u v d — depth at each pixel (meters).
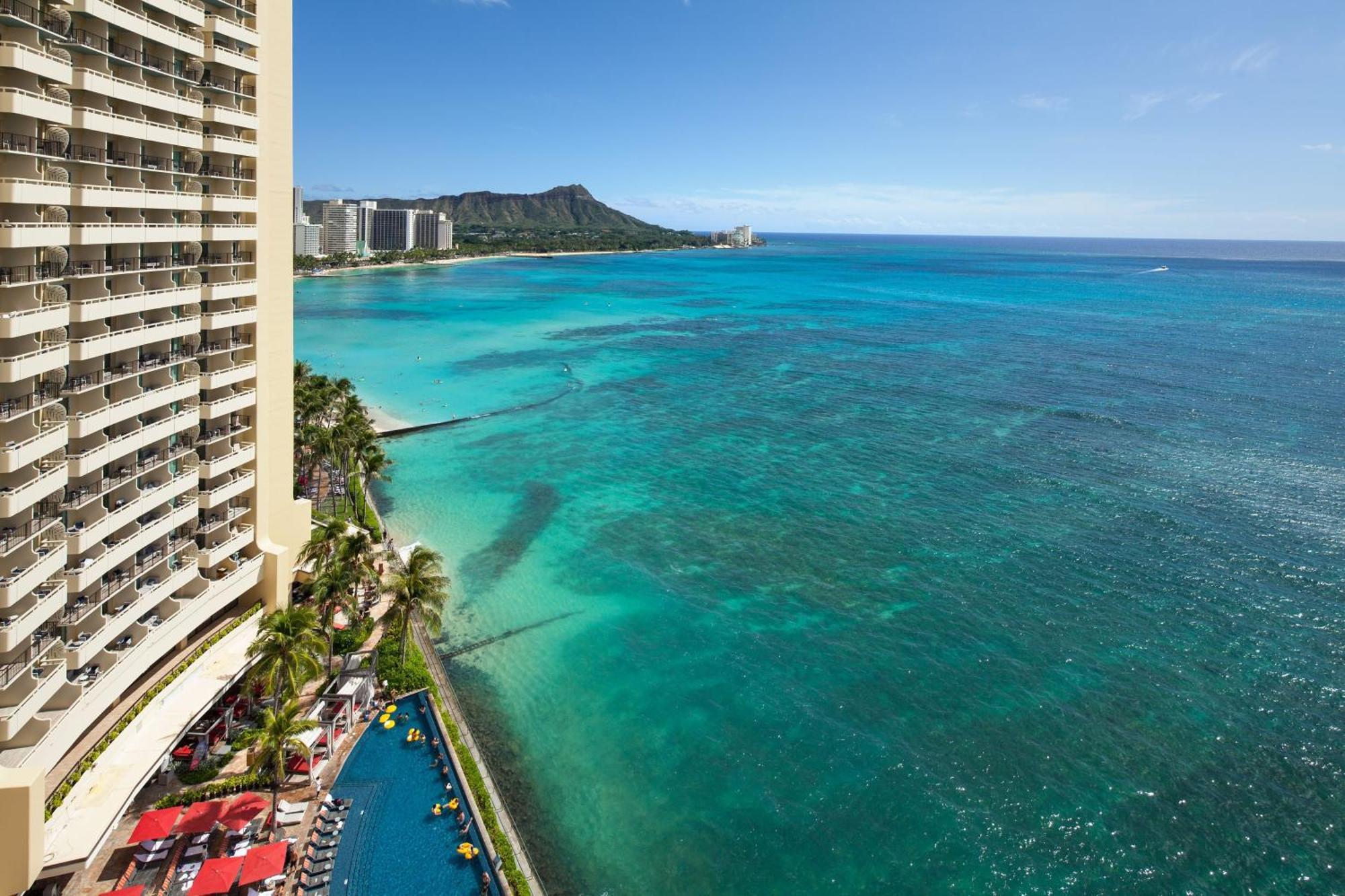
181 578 42.81
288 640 41.38
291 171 50.53
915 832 41.22
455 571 69.75
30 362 31.36
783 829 41.75
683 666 55.94
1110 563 68.88
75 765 34.91
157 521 41.12
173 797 38.56
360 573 51.84
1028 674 53.91
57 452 35.03
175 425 42.12
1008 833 40.97
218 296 44.53
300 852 37.19
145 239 38.12
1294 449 97.44
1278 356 156.12
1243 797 43.12
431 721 47.50
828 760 46.56
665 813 43.00
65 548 33.91
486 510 83.56
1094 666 54.53
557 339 190.38
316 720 41.78
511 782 44.94
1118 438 103.06
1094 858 39.44
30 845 28.92
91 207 34.62
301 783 41.59
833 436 108.00
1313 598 62.50
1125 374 141.00
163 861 35.06
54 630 35.03
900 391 133.25
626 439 108.69
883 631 59.50
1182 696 51.25
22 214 31.61
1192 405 118.81
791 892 38.12
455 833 39.41
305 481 86.62
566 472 95.38
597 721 50.28
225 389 47.97
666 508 83.56
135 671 38.50
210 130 43.38
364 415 94.44
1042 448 100.06
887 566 69.62
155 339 39.78
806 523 79.06
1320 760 45.78
